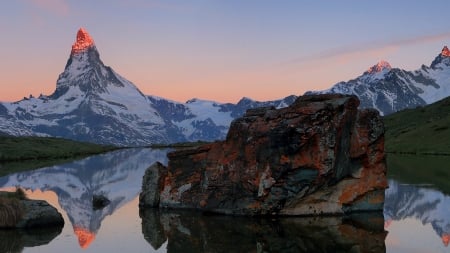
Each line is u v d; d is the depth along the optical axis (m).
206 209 59.25
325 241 43.72
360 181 57.78
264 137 56.03
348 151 56.97
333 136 54.66
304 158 54.28
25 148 194.12
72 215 59.22
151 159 166.50
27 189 84.38
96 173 115.75
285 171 54.22
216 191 59.34
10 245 43.34
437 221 52.56
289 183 54.62
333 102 56.91
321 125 54.62
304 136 53.88
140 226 52.06
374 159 58.34
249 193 56.19
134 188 86.81
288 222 52.50
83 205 67.25
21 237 46.47
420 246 41.69
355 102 58.19
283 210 55.59
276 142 54.81
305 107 56.09
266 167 55.16
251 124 58.72
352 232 47.34
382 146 58.81
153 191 64.62
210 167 60.97
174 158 65.12
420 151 177.62
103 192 81.00
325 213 56.03
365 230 48.28
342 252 39.91
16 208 50.44
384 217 55.00
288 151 54.22
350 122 57.28
